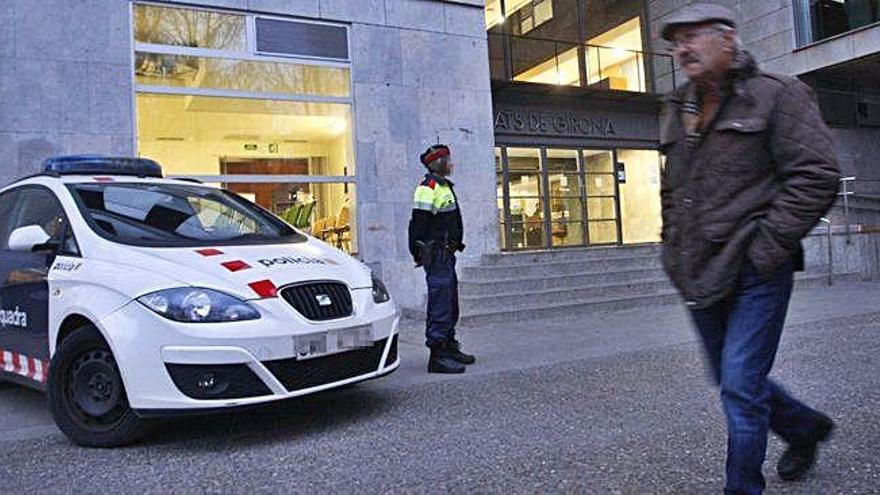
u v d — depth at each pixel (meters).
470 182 11.62
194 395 4.02
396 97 11.04
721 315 2.86
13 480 3.75
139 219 5.07
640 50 17.56
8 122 8.55
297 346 4.27
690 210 2.77
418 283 11.01
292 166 10.28
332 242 10.48
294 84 10.34
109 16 9.14
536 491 3.33
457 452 3.97
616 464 3.66
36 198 5.47
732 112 2.65
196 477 3.72
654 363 6.31
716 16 2.62
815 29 15.03
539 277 10.84
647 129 16.11
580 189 15.20
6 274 5.26
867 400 4.63
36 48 8.73
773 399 3.08
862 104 16.23
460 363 6.44
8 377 5.24
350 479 3.61
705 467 3.56
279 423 4.75
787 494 3.15
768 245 2.59
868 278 12.73
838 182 2.55
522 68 16.14
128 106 9.18
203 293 4.17
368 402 5.23
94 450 4.27
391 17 11.06
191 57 9.66
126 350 4.12
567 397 5.18
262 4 10.08
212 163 9.74
